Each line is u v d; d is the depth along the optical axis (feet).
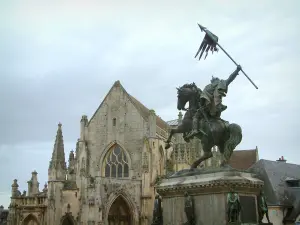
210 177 46.34
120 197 207.51
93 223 190.70
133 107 229.66
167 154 239.30
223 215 43.55
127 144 225.97
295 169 172.86
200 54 56.70
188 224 45.50
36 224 223.92
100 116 236.43
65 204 219.20
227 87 52.01
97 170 228.84
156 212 51.01
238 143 49.60
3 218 332.19
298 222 142.41
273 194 151.84
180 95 54.60
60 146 231.50
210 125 50.65
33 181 266.98
